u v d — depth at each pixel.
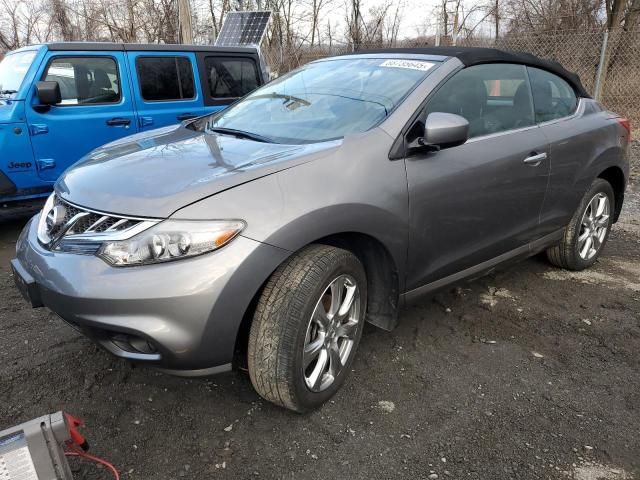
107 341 2.19
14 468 1.64
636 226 5.60
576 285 4.04
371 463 2.21
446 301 3.71
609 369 2.92
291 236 2.22
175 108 6.20
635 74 9.65
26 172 5.11
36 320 3.38
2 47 16.36
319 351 2.44
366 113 2.89
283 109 3.24
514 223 3.39
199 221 2.10
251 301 2.24
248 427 2.42
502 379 2.80
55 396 2.62
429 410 2.54
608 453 2.28
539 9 14.05
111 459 2.22
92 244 2.19
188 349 2.10
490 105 3.27
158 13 14.96
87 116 5.46
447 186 2.85
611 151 4.08
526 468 2.19
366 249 2.72
